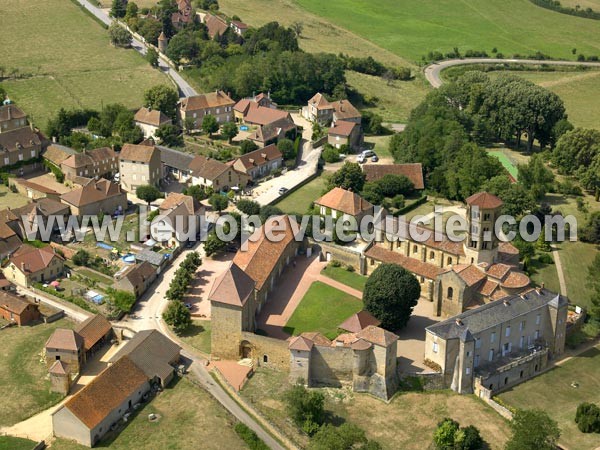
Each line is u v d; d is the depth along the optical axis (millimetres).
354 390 187750
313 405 174000
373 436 173750
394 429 176250
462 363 186500
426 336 192750
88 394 174000
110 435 173125
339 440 163250
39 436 173750
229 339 198375
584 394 192750
